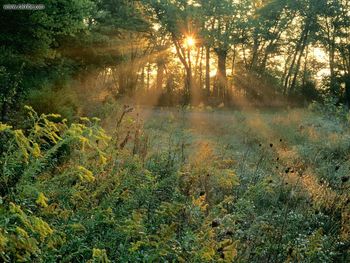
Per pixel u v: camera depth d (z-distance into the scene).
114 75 45.78
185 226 4.05
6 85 8.31
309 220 5.79
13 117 7.36
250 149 11.83
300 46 51.00
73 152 4.63
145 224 3.68
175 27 48.38
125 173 4.03
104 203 3.57
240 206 4.52
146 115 18.73
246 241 4.39
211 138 13.22
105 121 9.04
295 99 45.47
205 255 3.07
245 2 48.06
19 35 11.79
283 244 4.58
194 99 44.19
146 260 3.11
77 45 21.31
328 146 11.84
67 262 2.84
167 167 6.03
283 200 6.57
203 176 6.11
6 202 2.25
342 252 4.92
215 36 47.34
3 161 2.40
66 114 7.97
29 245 1.95
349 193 6.98
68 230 2.96
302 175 8.34
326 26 48.38
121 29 39.78
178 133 9.48
